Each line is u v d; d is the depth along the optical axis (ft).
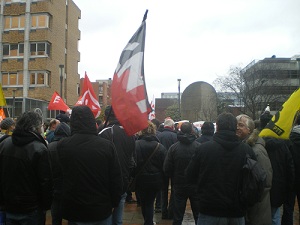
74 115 12.51
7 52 116.67
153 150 20.48
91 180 12.03
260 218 14.99
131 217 25.54
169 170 20.34
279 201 16.34
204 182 12.78
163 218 25.14
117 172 12.51
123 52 16.06
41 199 13.30
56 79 120.26
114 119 17.76
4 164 12.99
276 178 16.29
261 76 173.06
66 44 130.11
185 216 26.13
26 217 13.01
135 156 19.38
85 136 12.30
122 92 15.35
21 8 114.62
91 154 12.06
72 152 12.10
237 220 12.52
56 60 120.26
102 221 12.29
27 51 114.01
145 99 15.40
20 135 12.96
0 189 13.34
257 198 12.32
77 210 11.99
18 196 12.84
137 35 15.92
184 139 19.85
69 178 12.12
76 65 139.74
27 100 110.22
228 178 12.49
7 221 13.28
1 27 116.06
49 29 114.83
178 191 20.01
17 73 115.44
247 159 12.53
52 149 16.87
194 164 13.16
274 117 17.28
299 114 19.25
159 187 20.65
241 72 170.19
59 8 122.01
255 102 168.86
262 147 15.62
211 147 12.77
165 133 27.94
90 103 31.09
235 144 12.72
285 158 16.55
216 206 12.39
